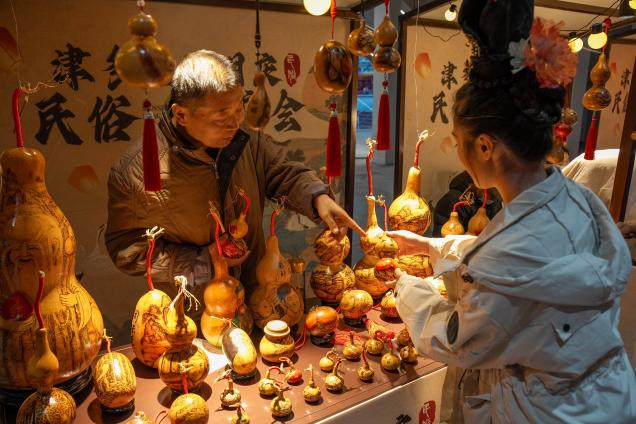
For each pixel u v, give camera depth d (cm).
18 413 95
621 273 90
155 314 118
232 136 120
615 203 164
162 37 163
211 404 110
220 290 124
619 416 90
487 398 102
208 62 112
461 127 94
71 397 99
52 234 101
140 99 169
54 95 157
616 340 90
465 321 92
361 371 121
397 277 122
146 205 128
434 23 198
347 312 142
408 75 199
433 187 224
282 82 184
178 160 128
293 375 118
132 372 106
